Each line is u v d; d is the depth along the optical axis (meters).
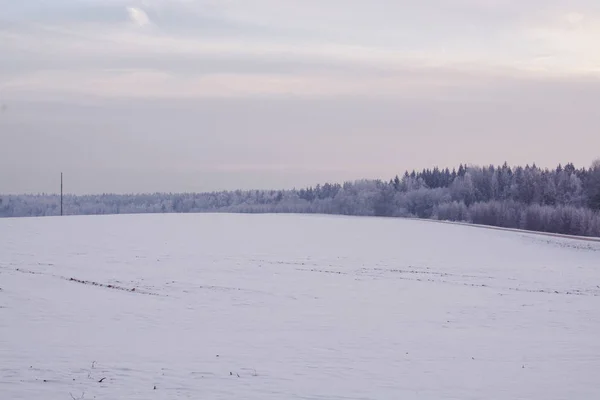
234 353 17.00
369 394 13.26
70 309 23.09
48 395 12.33
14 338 17.77
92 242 51.00
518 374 15.42
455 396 13.28
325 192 187.12
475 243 63.50
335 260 45.25
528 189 129.75
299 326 21.92
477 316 25.33
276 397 12.80
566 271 43.34
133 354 16.30
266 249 51.22
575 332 22.12
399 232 74.31
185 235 61.09
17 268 33.34
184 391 12.98
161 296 27.66
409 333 21.06
